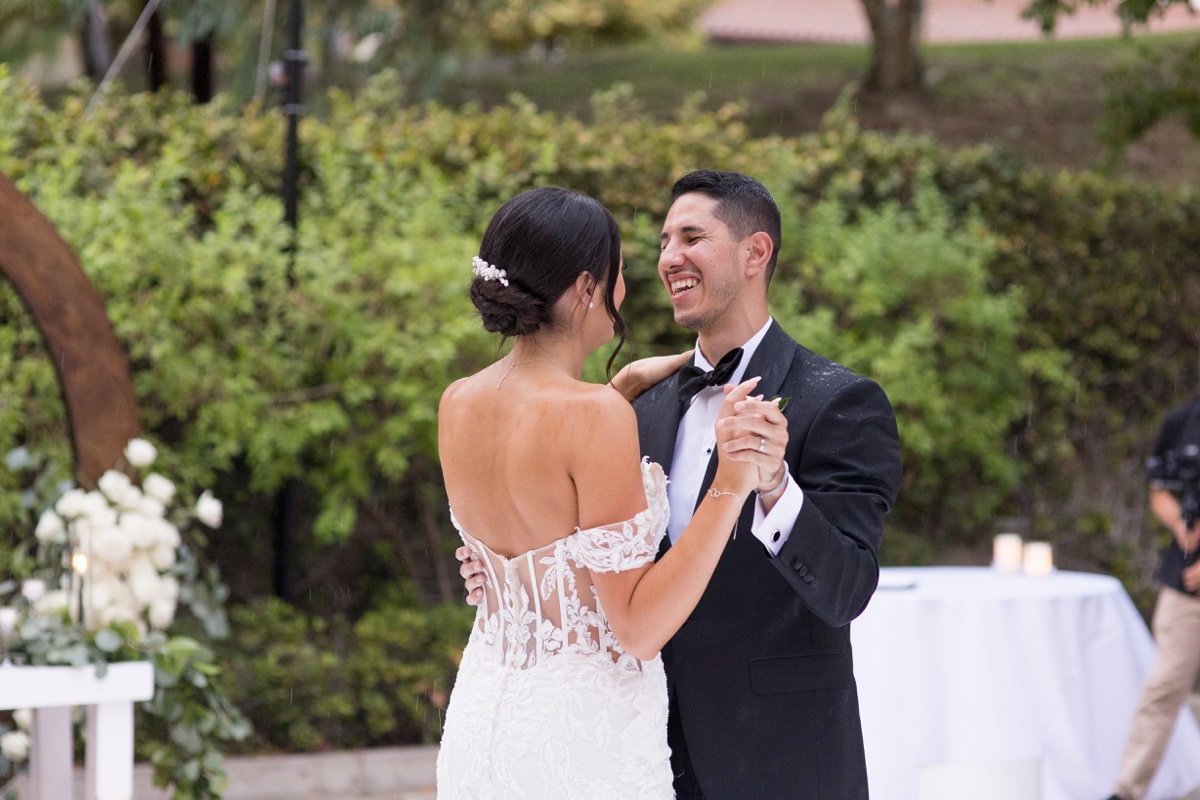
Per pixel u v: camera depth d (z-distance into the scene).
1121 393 10.04
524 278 2.78
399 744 7.36
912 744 5.15
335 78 14.85
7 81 7.73
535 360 2.84
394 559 8.59
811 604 2.84
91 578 5.00
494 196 8.32
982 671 5.26
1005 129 17.69
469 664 3.04
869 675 5.19
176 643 4.89
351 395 7.64
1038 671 5.40
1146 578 9.84
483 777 2.84
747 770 3.07
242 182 7.83
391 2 15.41
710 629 3.12
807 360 3.30
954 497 9.47
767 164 8.82
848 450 3.08
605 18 21.45
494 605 2.96
